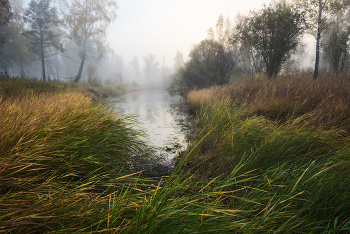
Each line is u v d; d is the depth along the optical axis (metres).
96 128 2.96
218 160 2.85
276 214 1.40
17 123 2.03
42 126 2.16
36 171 1.78
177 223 1.28
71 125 2.44
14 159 1.64
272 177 1.89
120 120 3.82
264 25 10.71
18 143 1.74
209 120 4.57
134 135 3.64
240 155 2.76
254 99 5.84
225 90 8.20
